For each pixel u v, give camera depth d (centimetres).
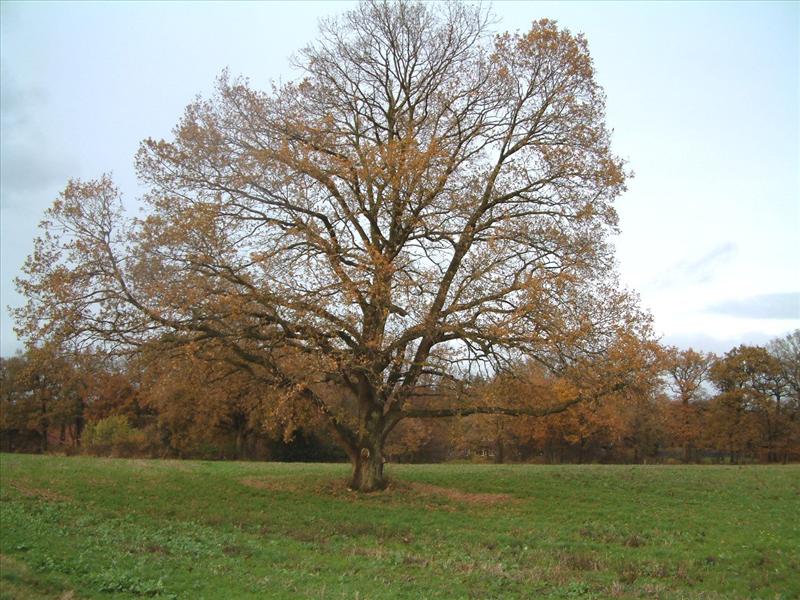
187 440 4466
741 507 1980
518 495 2150
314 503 1944
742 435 6269
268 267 1745
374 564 1262
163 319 1708
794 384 6381
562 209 2106
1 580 914
